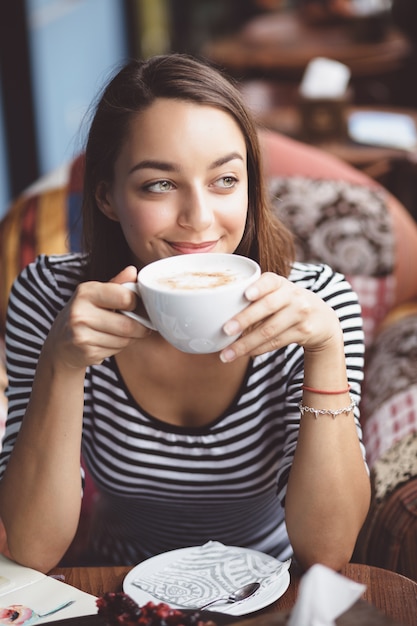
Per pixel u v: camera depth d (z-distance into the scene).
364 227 2.00
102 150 1.20
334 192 2.02
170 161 1.11
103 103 1.20
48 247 2.00
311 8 4.89
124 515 1.44
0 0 3.94
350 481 1.17
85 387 1.34
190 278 0.97
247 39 4.80
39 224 2.02
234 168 1.13
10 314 1.42
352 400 1.27
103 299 1.01
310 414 1.16
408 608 1.01
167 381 1.31
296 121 3.55
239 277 0.97
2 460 1.27
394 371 1.76
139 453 1.33
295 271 1.41
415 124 3.42
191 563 1.13
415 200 3.22
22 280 1.43
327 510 1.16
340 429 1.16
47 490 1.16
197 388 1.31
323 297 1.38
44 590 1.05
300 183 2.03
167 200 1.13
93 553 1.53
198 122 1.11
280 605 1.04
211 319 0.92
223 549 1.15
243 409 1.32
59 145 4.48
